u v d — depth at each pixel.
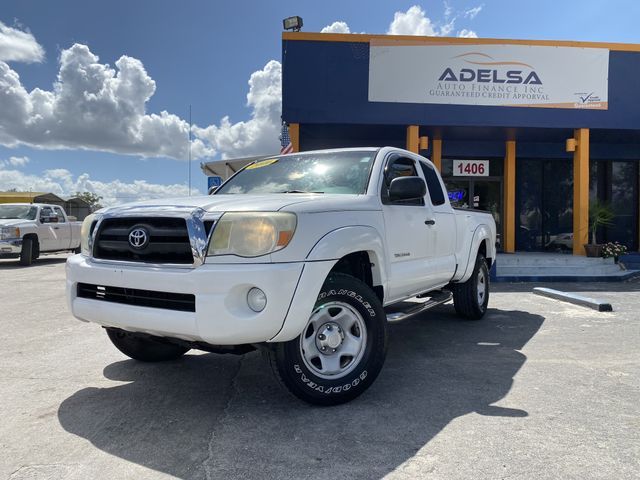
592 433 3.12
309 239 3.33
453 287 6.62
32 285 10.52
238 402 3.71
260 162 5.33
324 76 12.12
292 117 12.07
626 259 13.90
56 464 2.78
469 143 14.91
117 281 3.48
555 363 4.68
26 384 4.16
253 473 2.66
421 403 3.65
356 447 2.95
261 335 3.13
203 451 2.92
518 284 11.05
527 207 15.69
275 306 3.11
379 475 2.62
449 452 2.87
